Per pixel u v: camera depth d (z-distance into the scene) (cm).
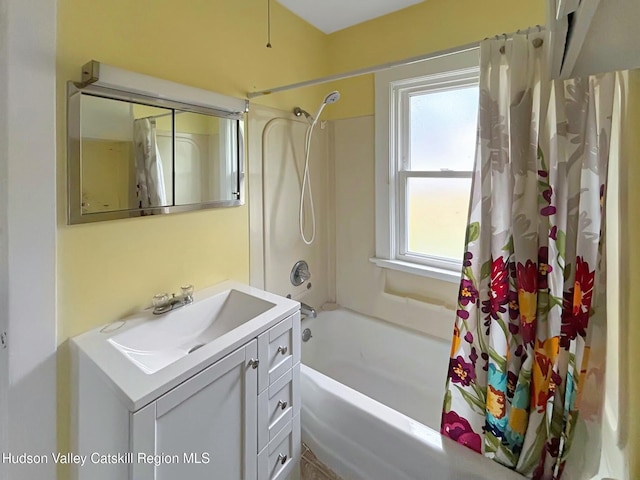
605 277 96
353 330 219
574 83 99
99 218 112
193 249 145
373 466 125
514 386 108
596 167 99
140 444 81
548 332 105
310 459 146
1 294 99
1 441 99
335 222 230
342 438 133
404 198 204
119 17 114
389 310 210
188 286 135
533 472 103
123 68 114
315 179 217
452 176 184
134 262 124
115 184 115
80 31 104
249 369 110
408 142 200
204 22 142
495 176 112
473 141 177
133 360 98
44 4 96
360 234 220
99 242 114
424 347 190
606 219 99
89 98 107
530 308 105
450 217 189
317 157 218
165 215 133
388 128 198
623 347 96
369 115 206
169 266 136
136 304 125
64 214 104
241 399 108
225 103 143
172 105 129
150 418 83
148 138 123
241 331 111
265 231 181
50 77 98
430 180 194
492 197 113
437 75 178
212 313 140
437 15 174
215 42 147
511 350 109
